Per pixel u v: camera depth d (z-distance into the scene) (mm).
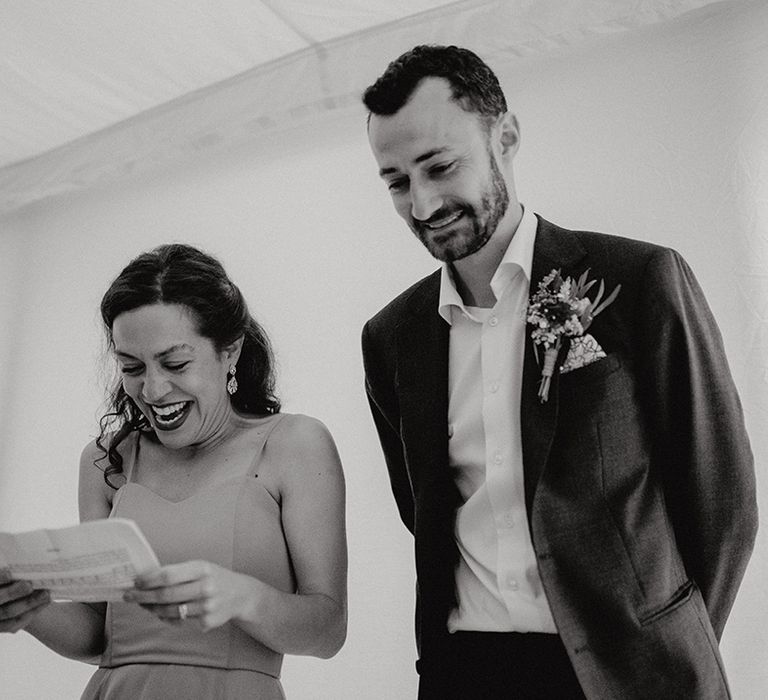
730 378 1776
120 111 3447
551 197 2693
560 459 1729
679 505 1761
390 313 2111
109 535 1465
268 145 3307
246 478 1978
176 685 1818
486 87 1870
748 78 2531
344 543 1988
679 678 1640
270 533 1937
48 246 3738
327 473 1999
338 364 3000
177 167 3484
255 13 2936
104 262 3576
